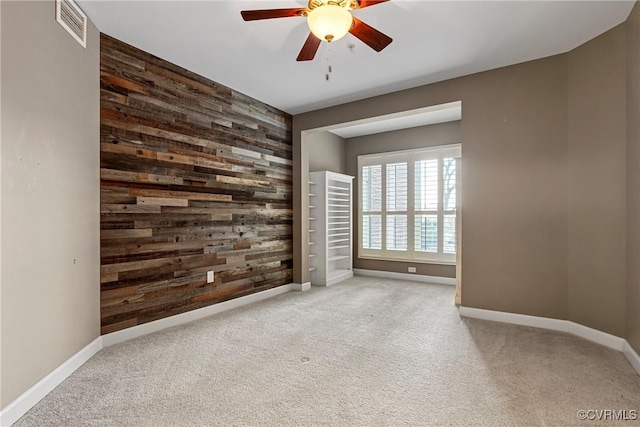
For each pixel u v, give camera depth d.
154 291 3.10
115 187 2.79
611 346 2.67
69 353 2.26
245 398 1.96
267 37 2.81
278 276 4.63
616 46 2.64
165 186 3.19
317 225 5.26
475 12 2.48
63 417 1.79
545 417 1.76
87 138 2.49
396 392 2.01
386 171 5.95
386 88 3.92
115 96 2.79
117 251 2.80
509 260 3.32
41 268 2.00
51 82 2.10
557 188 3.08
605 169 2.73
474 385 2.09
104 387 2.09
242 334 3.02
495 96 3.39
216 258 3.72
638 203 2.32
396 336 2.96
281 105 4.53
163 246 3.17
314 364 2.40
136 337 2.94
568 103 3.02
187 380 2.17
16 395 1.79
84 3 2.33
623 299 2.59
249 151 4.18
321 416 1.78
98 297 2.64
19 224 1.84
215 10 2.43
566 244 3.04
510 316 3.31
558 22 2.59
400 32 2.74
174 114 3.28
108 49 2.74
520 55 3.12
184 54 3.09
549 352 2.59
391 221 5.87
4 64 1.75
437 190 5.46
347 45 2.93
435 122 5.44
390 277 5.85
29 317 1.90
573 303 2.99
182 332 3.07
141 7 2.38
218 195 3.75
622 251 2.60
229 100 3.90
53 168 2.12
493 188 3.39
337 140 6.25
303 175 4.89
